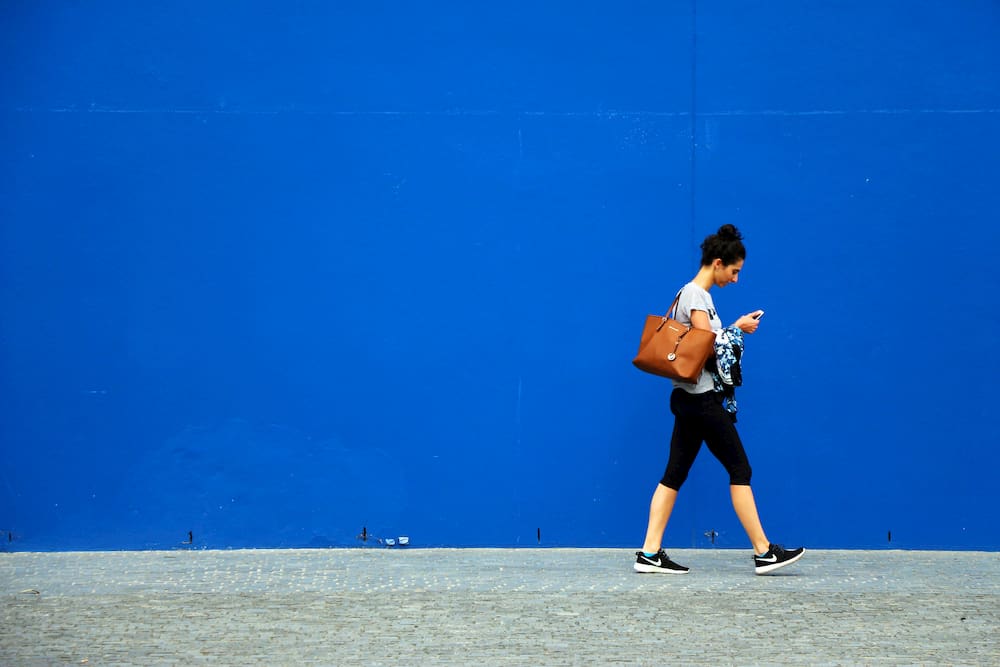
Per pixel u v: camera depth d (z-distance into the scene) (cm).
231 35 878
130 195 875
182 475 875
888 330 880
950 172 880
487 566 816
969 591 740
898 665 584
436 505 882
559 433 882
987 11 878
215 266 878
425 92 883
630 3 883
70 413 873
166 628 654
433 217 883
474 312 883
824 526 880
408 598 721
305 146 880
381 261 882
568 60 883
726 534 881
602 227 881
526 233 883
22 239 873
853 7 881
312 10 880
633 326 881
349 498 880
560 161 882
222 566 818
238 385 877
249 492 877
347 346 880
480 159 883
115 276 874
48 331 873
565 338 882
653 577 781
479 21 882
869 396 880
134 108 875
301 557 848
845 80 881
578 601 712
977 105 878
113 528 872
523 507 882
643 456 881
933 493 878
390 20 882
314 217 880
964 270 879
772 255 883
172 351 877
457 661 591
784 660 593
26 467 871
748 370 882
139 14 875
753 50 883
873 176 881
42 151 873
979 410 877
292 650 611
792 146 883
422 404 882
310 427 880
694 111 883
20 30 873
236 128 878
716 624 659
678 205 883
